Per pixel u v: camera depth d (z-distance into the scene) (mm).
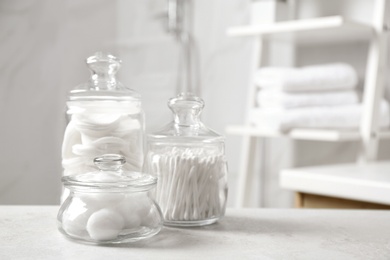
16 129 1891
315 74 1320
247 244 528
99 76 633
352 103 1345
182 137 615
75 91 615
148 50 1885
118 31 1926
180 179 596
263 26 1363
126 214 525
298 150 1570
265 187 1646
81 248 510
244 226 609
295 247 519
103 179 531
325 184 1023
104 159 547
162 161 603
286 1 1463
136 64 1907
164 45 1851
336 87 1344
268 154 1636
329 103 1325
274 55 1599
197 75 1792
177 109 624
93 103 609
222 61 1739
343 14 1452
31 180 1892
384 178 989
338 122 1310
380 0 1276
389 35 1365
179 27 1810
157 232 554
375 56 1288
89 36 1906
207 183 603
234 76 1714
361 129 1302
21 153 1892
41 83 1875
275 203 1629
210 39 1764
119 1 1916
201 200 600
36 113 1878
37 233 568
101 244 521
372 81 1288
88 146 603
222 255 488
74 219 524
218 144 630
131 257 480
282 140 1604
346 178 992
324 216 667
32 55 1876
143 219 535
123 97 619
